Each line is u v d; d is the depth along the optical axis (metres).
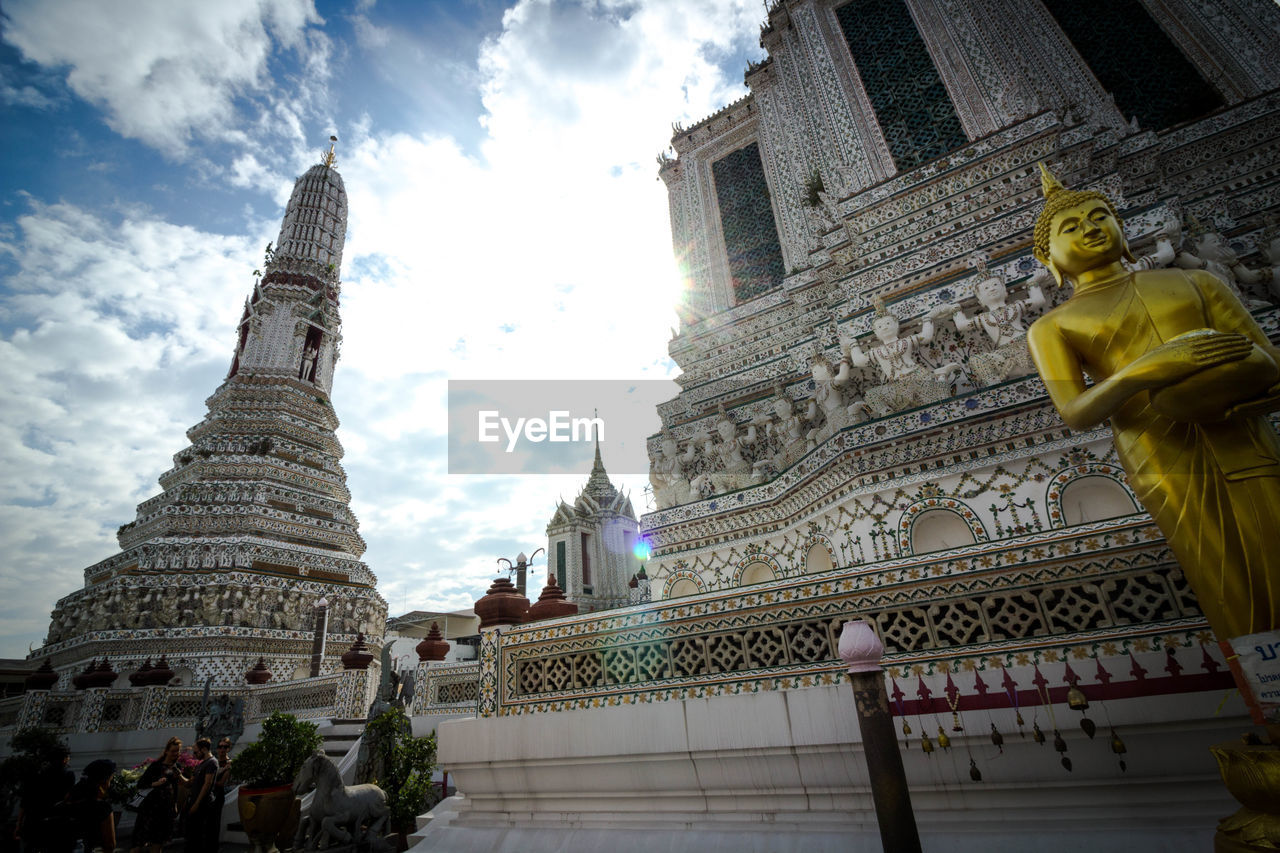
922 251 11.27
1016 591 4.24
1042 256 4.25
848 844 4.12
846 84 15.11
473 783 5.70
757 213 19.78
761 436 13.78
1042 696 3.95
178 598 23.41
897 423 8.73
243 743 17.06
